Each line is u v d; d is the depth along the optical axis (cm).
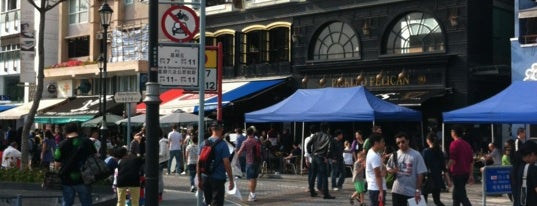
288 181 2152
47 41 4106
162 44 977
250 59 3095
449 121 1856
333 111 2181
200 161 1033
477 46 2450
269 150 2450
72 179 1072
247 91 2870
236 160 1652
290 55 2920
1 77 4478
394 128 2603
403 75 2553
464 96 2412
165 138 2530
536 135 2283
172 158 2392
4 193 1509
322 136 1686
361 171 1484
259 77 3036
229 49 3169
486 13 2491
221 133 1052
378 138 1056
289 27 2931
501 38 2567
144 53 3434
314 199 1644
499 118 1748
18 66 4253
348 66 2717
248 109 2959
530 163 834
